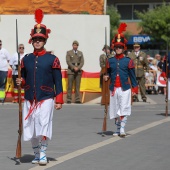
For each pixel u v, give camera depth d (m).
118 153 14.62
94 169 12.63
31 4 33.62
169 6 62.91
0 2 33.62
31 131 13.15
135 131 18.66
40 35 13.13
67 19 31.73
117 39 17.58
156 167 12.82
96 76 30.48
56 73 13.15
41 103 12.98
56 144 16.11
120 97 17.41
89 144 16.11
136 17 70.69
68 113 24.55
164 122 21.16
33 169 12.66
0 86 29.67
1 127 19.95
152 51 63.75
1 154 14.63
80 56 29.73
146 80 38.84
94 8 33.91
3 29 31.77
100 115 23.75
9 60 29.64
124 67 17.44
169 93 23.36
